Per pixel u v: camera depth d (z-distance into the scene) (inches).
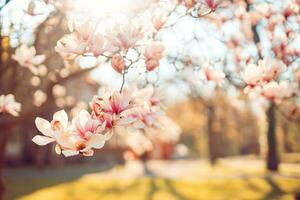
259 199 477.7
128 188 594.9
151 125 86.5
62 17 157.6
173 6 97.6
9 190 583.8
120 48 79.3
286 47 128.4
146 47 89.5
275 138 866.1
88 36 76.0
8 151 1154.7
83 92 593.6
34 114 266.5
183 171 956.6
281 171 882.8
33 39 171.9
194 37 121.5
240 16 139.9
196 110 1146.7
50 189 594.9
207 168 1059.3
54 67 199.5
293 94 137.6
